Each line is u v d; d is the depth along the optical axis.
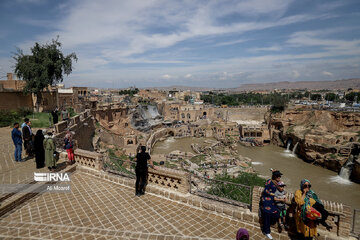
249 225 6.83
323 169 53.72
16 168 10.82
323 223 5.89
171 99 160.00
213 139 84.88
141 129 76.62
